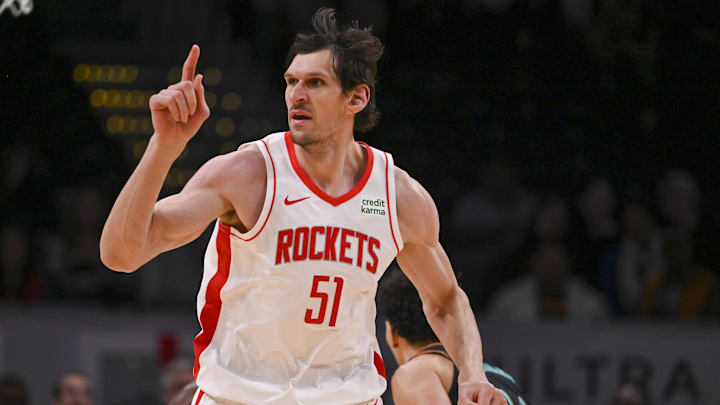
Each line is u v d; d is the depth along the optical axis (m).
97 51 38.81
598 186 30.56
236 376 10.02
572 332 24.52
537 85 35.53
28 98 34.81
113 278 28.33
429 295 11.45
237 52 38.91
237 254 10.10
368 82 10.32
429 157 34.47
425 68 36.31
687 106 34.66
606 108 35.06
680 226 29.69
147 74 38.19
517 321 24.67
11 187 32.16
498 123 35.09
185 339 24.69
